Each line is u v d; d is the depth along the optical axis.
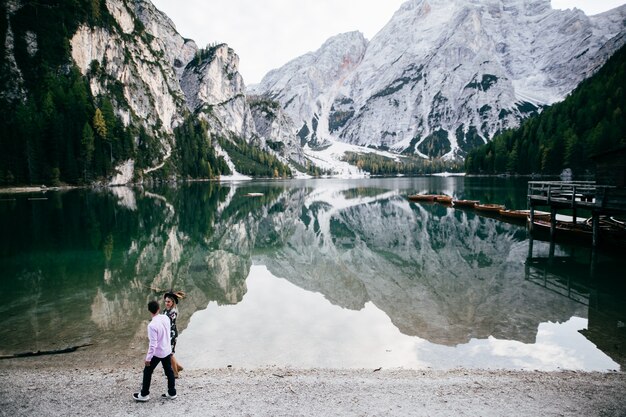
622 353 16.08
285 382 12.81
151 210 70.12
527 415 10.65
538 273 29.58
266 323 20.31
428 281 28.62
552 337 17.83
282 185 169.38
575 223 42.19
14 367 14.59
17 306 22.20
